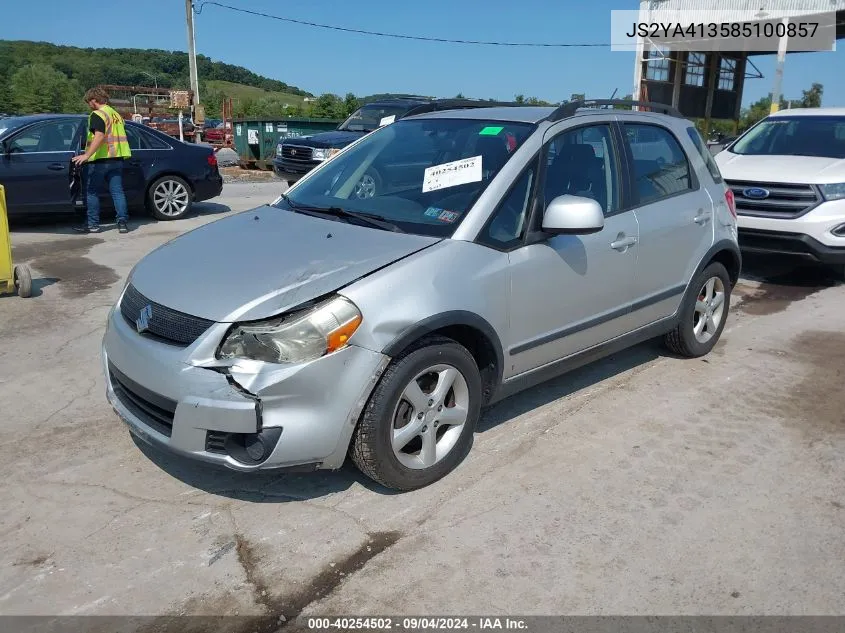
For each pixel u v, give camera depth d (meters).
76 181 9.62
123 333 3.45
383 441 3.33
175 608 2.83
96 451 3.97
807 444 4.17
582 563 3.11
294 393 3.07
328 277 3.27
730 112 29.00
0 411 4.41
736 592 2.95
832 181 7.36
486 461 3.93
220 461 3.13
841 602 2.90
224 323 3.10
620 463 3.93
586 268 4.18
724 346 5.79
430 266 3.45
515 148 4.01
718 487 3.71
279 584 2.97
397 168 4.29
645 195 4.70
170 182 10.80
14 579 2.97
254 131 19.81
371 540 3.25
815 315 6.66
